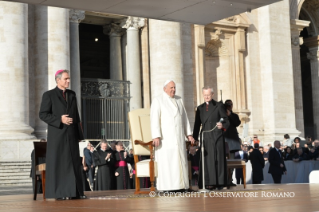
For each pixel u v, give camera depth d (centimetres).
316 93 4188
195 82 3262
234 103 3472
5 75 2375
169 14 1195
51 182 991
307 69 5062
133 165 1847
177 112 1128
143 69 3225
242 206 652
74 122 1023
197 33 3269
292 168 2266
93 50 4566
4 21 2386
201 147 1187
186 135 1163
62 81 1027
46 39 2642
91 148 1861
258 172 2031
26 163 2334
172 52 3003
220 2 1116
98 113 3044
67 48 2694
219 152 1176
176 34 3023
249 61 3534
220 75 3475
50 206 789
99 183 1708
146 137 1186
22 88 2405
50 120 1000
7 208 770
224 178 1171
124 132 3120
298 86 3784
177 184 1100
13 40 2389
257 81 3553
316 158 2325
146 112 1206
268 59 3541
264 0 1107
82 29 4506
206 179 1171
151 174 1117
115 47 3362
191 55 3244
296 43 3778
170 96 1139
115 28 3347
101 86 3059
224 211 581
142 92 3228
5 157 2342
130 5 1120
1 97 2375
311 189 1082
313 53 4197
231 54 3491
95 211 650
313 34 4241
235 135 1407
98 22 3338
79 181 1009
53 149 997
